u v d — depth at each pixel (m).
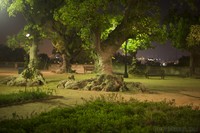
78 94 18.94
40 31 35.53
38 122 9.32
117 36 22.77
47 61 55.44
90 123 9.16
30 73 24.27
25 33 36.94
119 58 52.25
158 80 32.41
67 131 8.41
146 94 19.73
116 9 23.25
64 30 37.22
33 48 39.53
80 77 33.97
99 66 23.20
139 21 22.02
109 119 9.84
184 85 26.73
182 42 34.50
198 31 26.12
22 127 8.78
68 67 41.00
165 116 10.09
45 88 22.03
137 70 39.94
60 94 18.78
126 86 21.23
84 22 21.20
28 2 28.34
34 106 14.39
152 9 22.33
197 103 16.19
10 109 13.56
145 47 32.50
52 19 32.66
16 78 24.25
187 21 33.75
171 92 21.20
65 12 20.69
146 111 10.70
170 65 47.31
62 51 40.44
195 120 9.55
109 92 20.28
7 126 8.87
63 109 11.19
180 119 9.77
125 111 10.92
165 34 23.05
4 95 15.89
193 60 38.75
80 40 39.88
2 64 57.09
